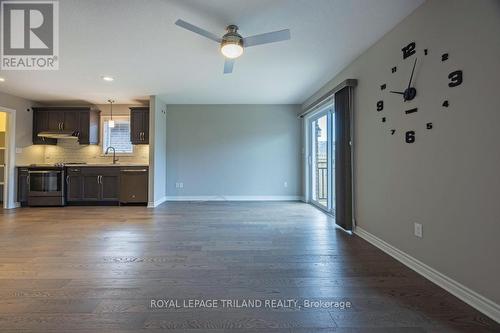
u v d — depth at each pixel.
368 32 2.76
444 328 1.53
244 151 6.32
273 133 6.32
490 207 1.65
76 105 6.05
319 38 2.90
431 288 2.00
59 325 1.54
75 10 2.36
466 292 1.81
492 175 1.64
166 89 4.96
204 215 4.62
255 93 5.31
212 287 2.00
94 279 2.13
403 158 2.50
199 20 2.54
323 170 5.35
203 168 6.30
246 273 2.26
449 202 1.96
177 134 6.27
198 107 6.29
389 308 1.73
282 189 6.34
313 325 1.55
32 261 2.49
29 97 5.41
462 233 1.85
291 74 4.11
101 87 4.77
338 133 3.77
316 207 5.41
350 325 1.56
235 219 4.31
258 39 2.56
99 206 5.51
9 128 5.20
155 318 1.61
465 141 1.83
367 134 3.16
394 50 2.64
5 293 1.90
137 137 5.73
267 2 2.26
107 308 1.71
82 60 3.50
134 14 2.43
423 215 2.23
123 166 5.55
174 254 2.70
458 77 1.87
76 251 2.77
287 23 2.59
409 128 2.41
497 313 1.60
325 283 2.08
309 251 2.80
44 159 5.98
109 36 2.85
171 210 5.06
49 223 4.00
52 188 5.42
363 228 3.28
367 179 3.17
